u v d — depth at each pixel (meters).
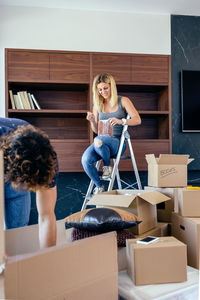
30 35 3.60
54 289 0.76
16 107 3.38
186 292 1.04
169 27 3.90
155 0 3.54
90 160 2.53
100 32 3.75
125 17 3.80
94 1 3.53
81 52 3.46
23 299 0.70
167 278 1.09
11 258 0.71
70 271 0.79
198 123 3.85
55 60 3.41
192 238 1.45
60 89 3.76
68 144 3.43
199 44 3.98
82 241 0.84
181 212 1.58
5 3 3.52
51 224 1.11
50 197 1.10
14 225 1.54
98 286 0.86
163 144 3.59
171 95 3.84
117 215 1.34
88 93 3.61
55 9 3.66
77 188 3.74
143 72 3.56
